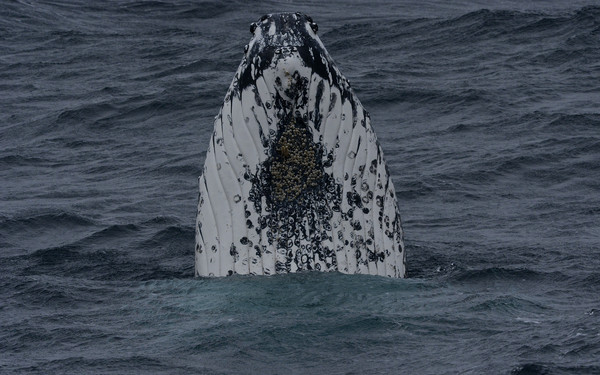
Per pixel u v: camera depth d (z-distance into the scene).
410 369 45.56
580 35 143.38
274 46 54.28
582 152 95.06
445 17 162.25
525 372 44.69
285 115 55.41
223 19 189.88
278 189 56.25
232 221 56.56
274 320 50.81
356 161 56.47
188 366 46.66
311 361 46.69
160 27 181.50
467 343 48.25
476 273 61.53
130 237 74.00
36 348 50.44
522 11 160.38
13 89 136.00
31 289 60.28
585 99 115.12
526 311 53.25
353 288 54.44
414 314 51.84
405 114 113.06
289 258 56.31
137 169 96.56
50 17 186.62
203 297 54.62
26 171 98.12
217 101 120.75
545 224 75.44
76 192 89.00
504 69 131.50
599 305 54.78
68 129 113.88
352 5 198.12
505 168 91.19
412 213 80.06
